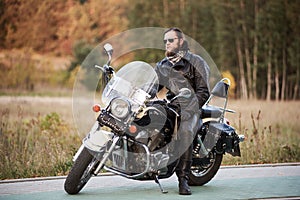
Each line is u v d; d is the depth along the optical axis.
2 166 23.36
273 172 23.30
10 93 72.38
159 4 78.81
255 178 21.92
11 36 80.69
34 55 81.06
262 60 72.00
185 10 76.25
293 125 38.69
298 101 61.25
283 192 19.41
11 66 78.81
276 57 71.50
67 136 30.23
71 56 82.38
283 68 71.50
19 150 25.25
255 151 27.25
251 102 57.88
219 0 73.75
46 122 32.41
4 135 26.70
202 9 75.19
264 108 49.19
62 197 18.33
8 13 80.56
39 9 81.69
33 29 81.50
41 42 81.94
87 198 18.22
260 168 24.33
